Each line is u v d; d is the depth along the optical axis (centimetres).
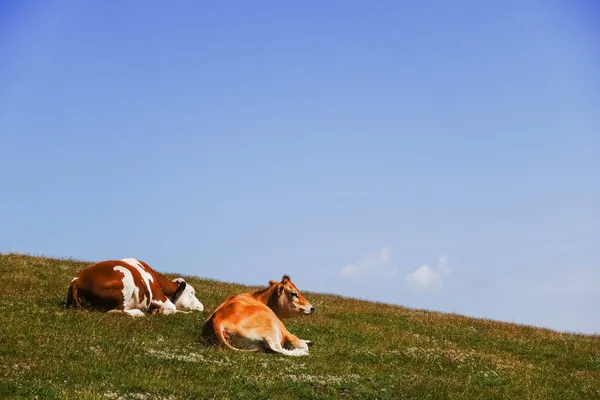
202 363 1495
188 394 1256
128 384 1277
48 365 1351
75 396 1166
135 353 1536
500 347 2325
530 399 1550
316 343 1959
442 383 1559
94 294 2028
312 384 1438
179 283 2302
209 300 2572
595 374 1994
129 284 2070
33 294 2261
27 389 1187
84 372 1331
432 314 3070
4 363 1346
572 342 2539
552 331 2905
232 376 1409
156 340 1703
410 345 2098
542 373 1889
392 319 2669
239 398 1279
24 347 1469
